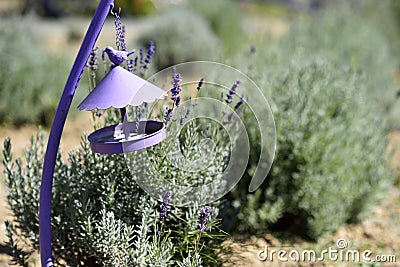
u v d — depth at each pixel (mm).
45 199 2043
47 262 2117
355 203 3586
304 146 3191
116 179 2457
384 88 6160
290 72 3707
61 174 2566
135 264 2215
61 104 1947
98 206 2434
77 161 2607
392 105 5805
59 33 11961
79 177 2508
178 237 2428
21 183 2562
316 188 3227
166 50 7902
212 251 2674
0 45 5754
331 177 3236
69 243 2412
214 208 2553
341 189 3350
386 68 7078
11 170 2512
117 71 1881
